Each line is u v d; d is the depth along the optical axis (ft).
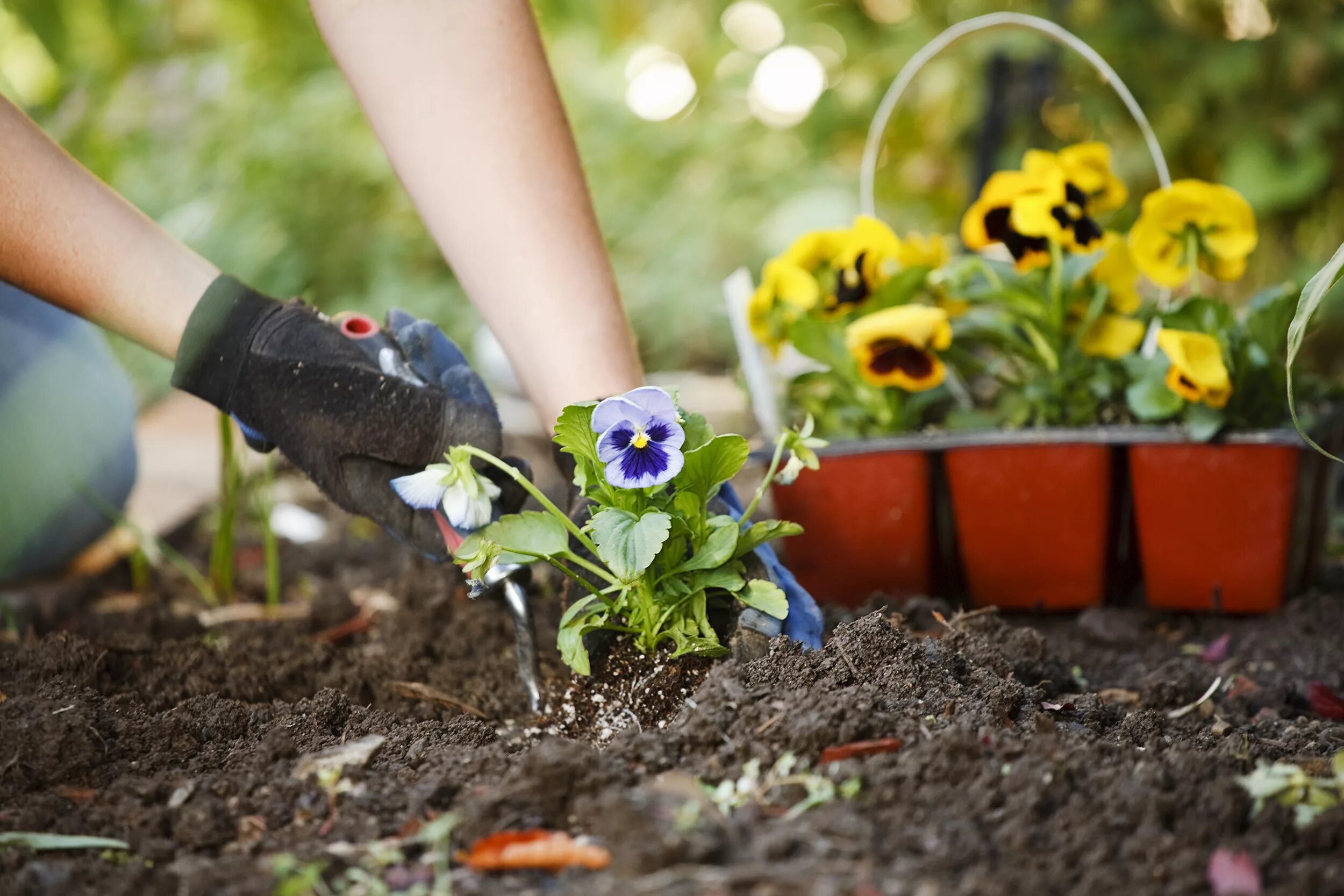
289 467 5.44
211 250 6.98
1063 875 3.19
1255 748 3.51
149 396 6.22
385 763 3.49
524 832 3.25
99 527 4.37
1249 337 4.11
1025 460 4.14
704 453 3.52
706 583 3.60
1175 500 4.11
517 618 3.73
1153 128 6.63
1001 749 3.35
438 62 3.73
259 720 3.61
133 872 3.24
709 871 3.18
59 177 3.60
